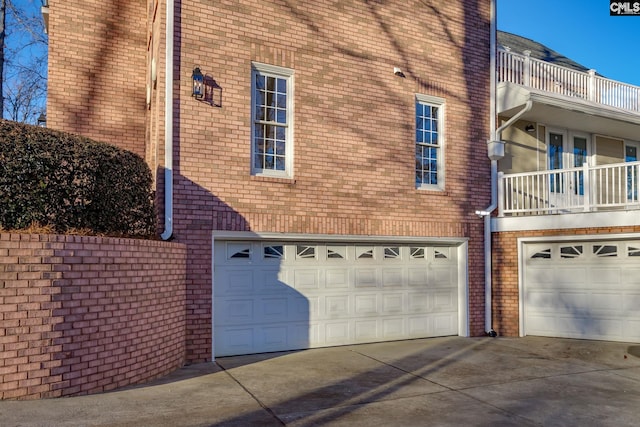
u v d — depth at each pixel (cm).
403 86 999
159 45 792
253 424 498
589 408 575
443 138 1048
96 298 573
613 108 1276
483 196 1092
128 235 685
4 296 505
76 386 552
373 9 975
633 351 880
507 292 1077
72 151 591
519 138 1247
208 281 796
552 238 1037
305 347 898
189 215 784
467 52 1090
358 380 683
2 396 505
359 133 941
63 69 991
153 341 668
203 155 801
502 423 520
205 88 806
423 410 556
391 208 967
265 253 873
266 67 862
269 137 873
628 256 983
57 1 995
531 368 771
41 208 562
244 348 845
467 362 808
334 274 934
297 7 895
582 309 1025
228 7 834
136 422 486
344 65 934
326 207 898
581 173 1376
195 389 621
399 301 999
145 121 1040
